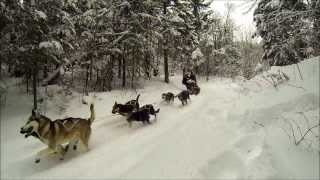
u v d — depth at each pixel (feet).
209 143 24.77
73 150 31.22
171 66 117.29
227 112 31.30
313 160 17.95
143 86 73.87
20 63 48.62
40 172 26.76
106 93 59.21
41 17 44.98
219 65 136.87
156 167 22.94
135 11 67.05
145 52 73.00
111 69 68.39
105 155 28.68
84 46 63.57
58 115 47.06
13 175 27.12
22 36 47.67
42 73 63.36
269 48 53.72
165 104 53.62
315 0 27.07
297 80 28.30
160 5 78.43
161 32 82.33
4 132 40.63
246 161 18.92
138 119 38.47
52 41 47.21
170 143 27.91
